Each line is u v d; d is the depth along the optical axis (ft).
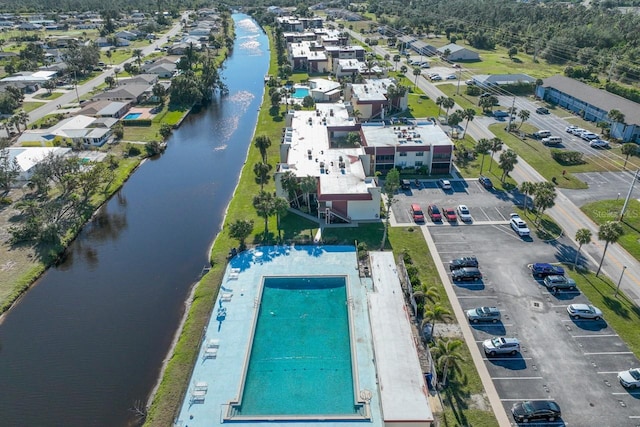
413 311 232.53
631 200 330.95
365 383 192.75
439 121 489.67
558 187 352.49
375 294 231.91
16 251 290.76
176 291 261.03
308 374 202.18
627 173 372.38
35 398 198.39
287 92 544.62
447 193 347.15
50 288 265.54
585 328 221.05
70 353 220.64
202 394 188.24
